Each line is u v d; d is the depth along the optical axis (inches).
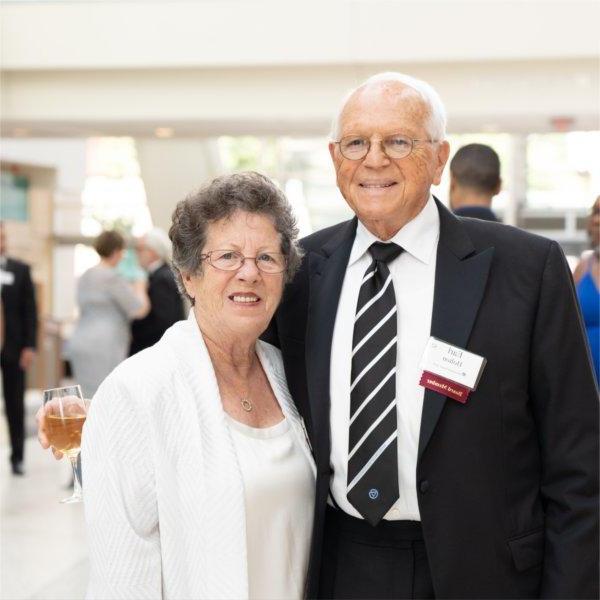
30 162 592.4
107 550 74.6
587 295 148.6
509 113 306.7
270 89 325.4
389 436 78.3
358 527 80.4
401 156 78.7
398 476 78.1
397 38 303.7
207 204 79.0
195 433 76.7
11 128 359.6
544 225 539.8
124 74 333.7
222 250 78.4
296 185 599.2
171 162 494.9
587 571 76.2
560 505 78.1
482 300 78.7
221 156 524.4
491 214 137.9
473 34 297.9
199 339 80.7
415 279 81.4
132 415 75.5
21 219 593.0
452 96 308.7
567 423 77.9
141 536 75.5
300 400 84.5
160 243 275.1
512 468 77.9
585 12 289.6
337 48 308.7
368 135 79.1
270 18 313.4
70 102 337.7
